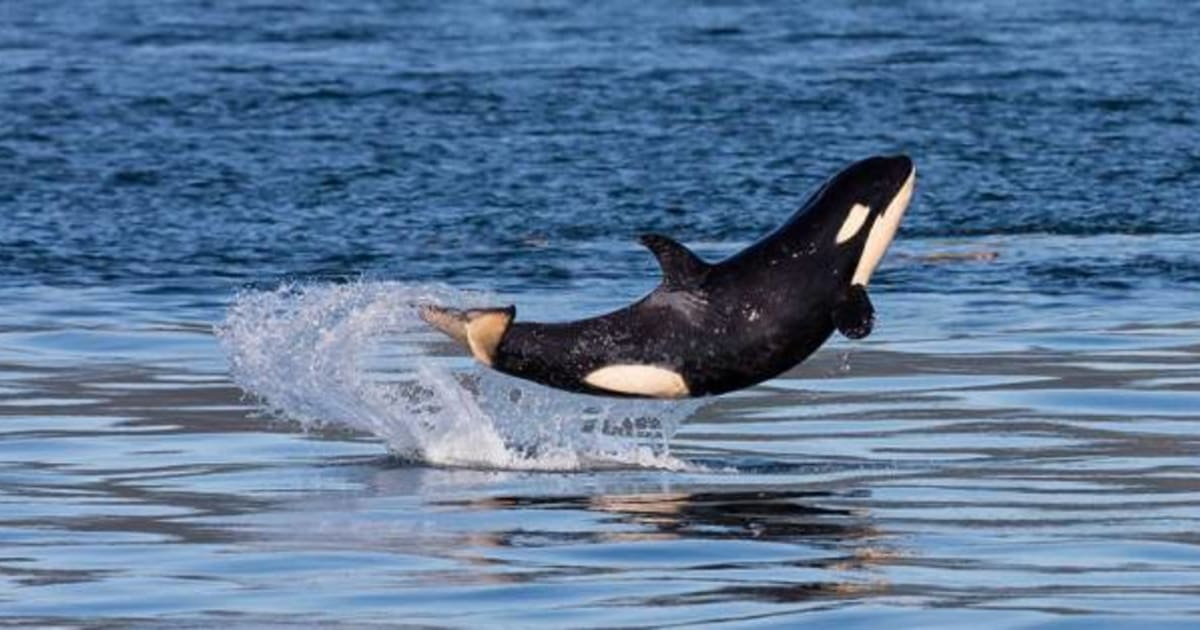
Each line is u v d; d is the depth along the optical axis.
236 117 102.81
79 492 47.00
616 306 67.62
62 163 92.12
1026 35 128.50
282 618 37.41
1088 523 43.81
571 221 82.00
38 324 66.56
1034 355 62.19
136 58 121.06
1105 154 93.69
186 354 62.84
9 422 54.41
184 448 51.69
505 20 138.38
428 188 87.94
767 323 47.34
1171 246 77.69
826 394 57.94
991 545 42.09
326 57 121.50
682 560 41.09
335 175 90.06
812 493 46.84
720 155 93.62
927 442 52.19
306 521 44.22
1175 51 121.00
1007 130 98.75
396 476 48.69
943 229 80.69
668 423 53.91
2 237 79.31
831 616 37.34
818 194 48.97
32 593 38.97
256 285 72.00
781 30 132.00
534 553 41.59
